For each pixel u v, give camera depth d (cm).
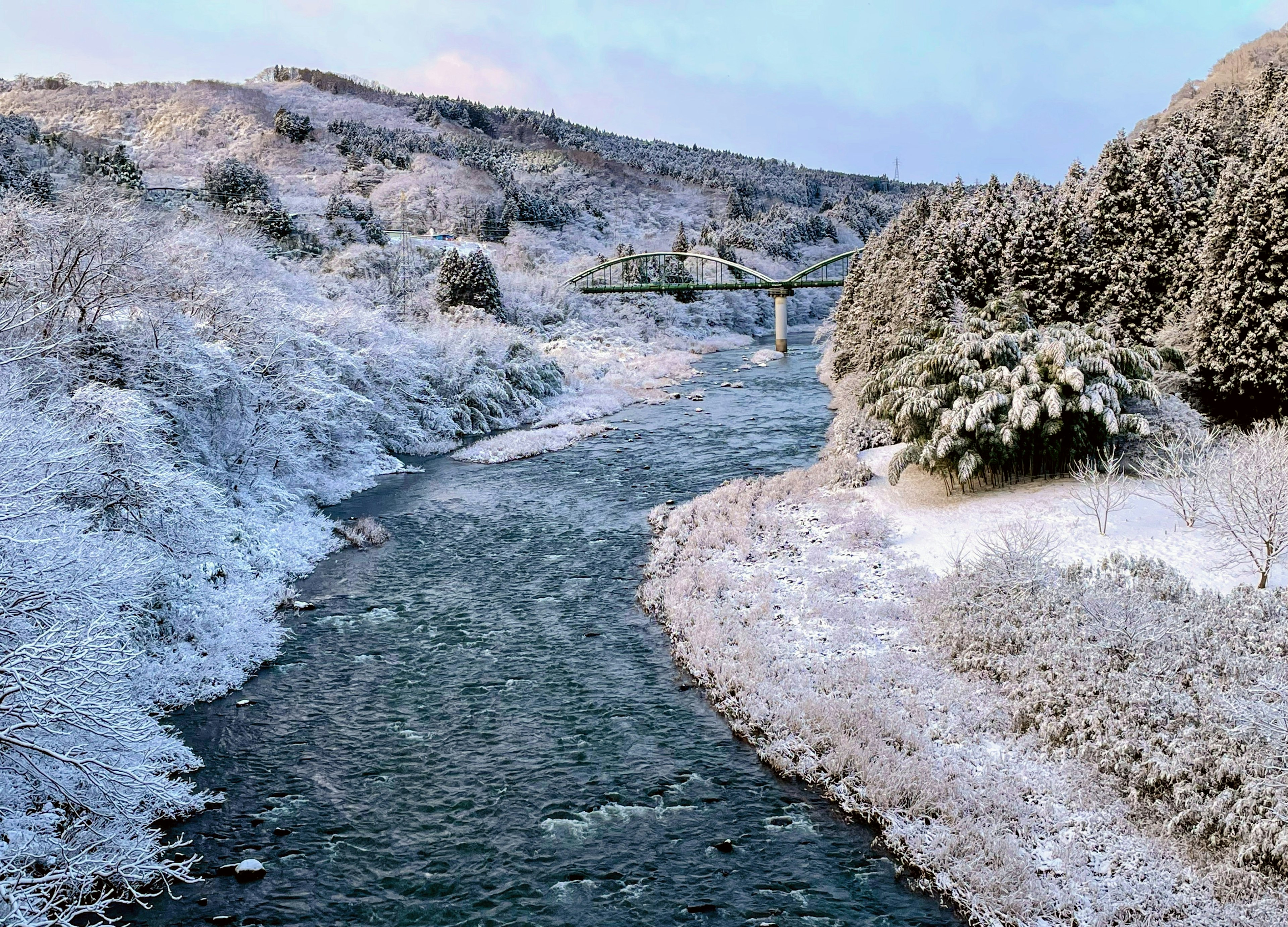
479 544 2803
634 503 3275
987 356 2802
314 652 1978
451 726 1642
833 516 2758
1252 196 2933
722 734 1611
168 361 2677
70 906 1123
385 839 1303
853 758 1445
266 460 3206
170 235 3841
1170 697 1366
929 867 1209
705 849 1277
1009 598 1850
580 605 2264
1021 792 1333
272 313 3675
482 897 1173
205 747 1562
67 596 1270
